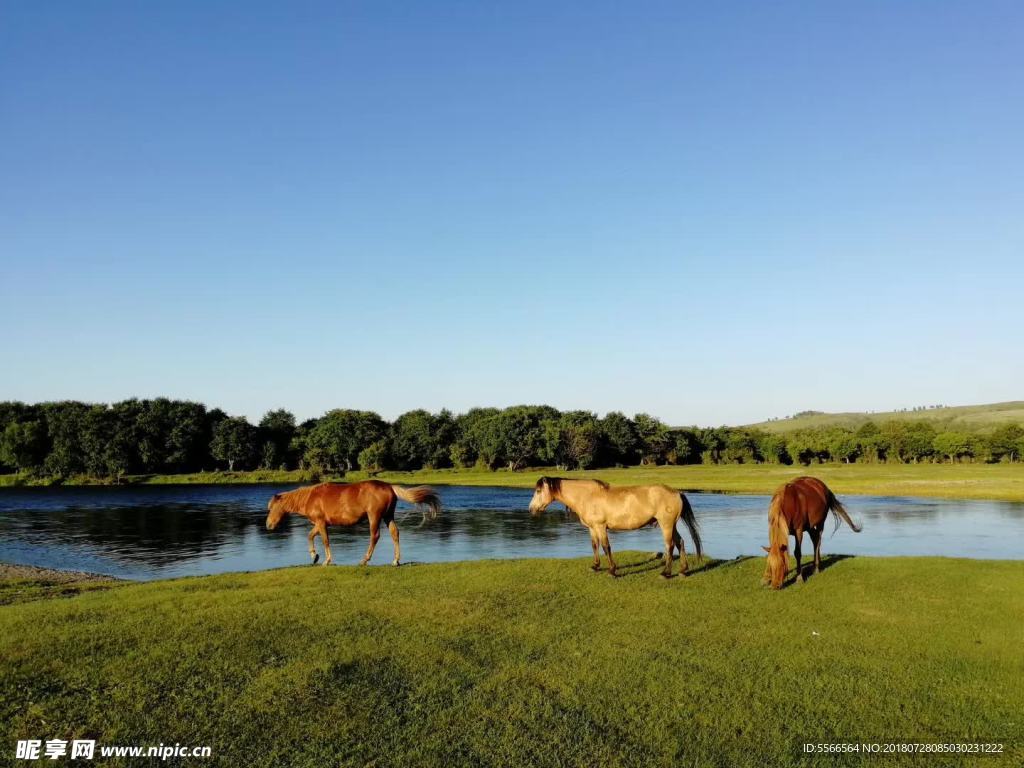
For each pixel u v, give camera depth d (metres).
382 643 9.38
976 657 8.91
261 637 9.63
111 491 75.56
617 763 6.30
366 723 7.02
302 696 7.63
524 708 7.38
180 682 8.03
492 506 52.22
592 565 14.80
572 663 8.66
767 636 9.70
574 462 113.50
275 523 16.52
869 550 28.70
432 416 119.38
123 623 10.32
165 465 99.94
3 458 86.88
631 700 7.57
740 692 7.79
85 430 88.81
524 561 15.62
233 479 95.50
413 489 15.91
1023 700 7.64
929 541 31.55
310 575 14.20
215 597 12.09
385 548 30.39
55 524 42.94
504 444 110.12
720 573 13.78
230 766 6.23
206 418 104.94
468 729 6.91
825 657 8.88
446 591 12.38
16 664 8.56
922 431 118.31
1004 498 51.69
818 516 13.46
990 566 14.25
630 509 13.46
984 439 111.88
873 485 63.00
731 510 45.25
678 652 9.04
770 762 6.35
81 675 8.22
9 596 16.16
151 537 36.16
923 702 7.57
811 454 121.00
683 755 6.45
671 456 125.31
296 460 112.50
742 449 126.19
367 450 106.81
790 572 13.85
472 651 9.09
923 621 10.41
